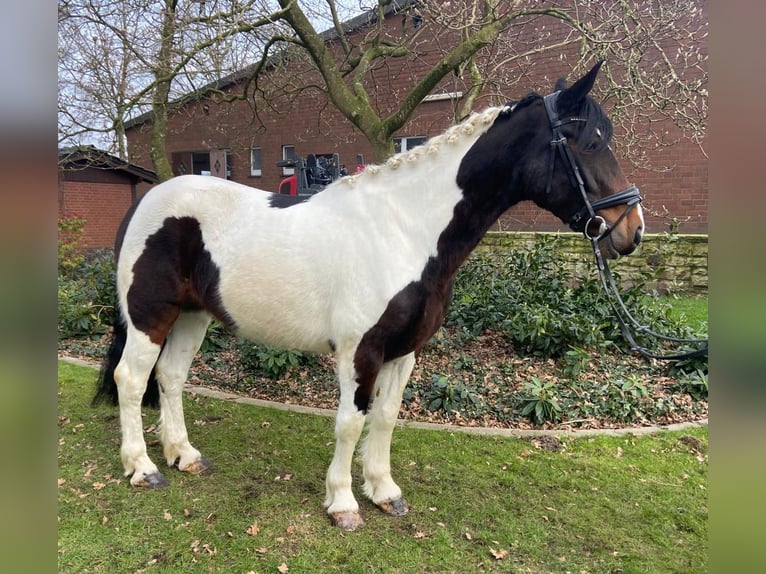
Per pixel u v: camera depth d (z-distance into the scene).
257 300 2.35
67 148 7.90
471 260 6.04
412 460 3.03
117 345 2.74
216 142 14.27
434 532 2.36
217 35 4.34
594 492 2.76
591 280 5.36
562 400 3.88
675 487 2.82
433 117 9.70
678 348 4.75
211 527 2.33
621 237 2.08
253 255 2.33
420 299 2.18
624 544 2.34
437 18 4.41
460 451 3.15
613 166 2.08
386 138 5.04
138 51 5.57
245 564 2.10
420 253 2.19
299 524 2.37
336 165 5.77
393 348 2.24
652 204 8.77
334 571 2.07
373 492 2.54
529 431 3.45
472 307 5.34
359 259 2.18
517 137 2.15
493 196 2.22
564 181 2.10
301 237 2.29
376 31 5.87
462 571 2.11
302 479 2.78
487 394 4.00
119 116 5.72
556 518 2.51
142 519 2.37
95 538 2.22
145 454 2.70
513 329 4.86
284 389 4.14
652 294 5.56
